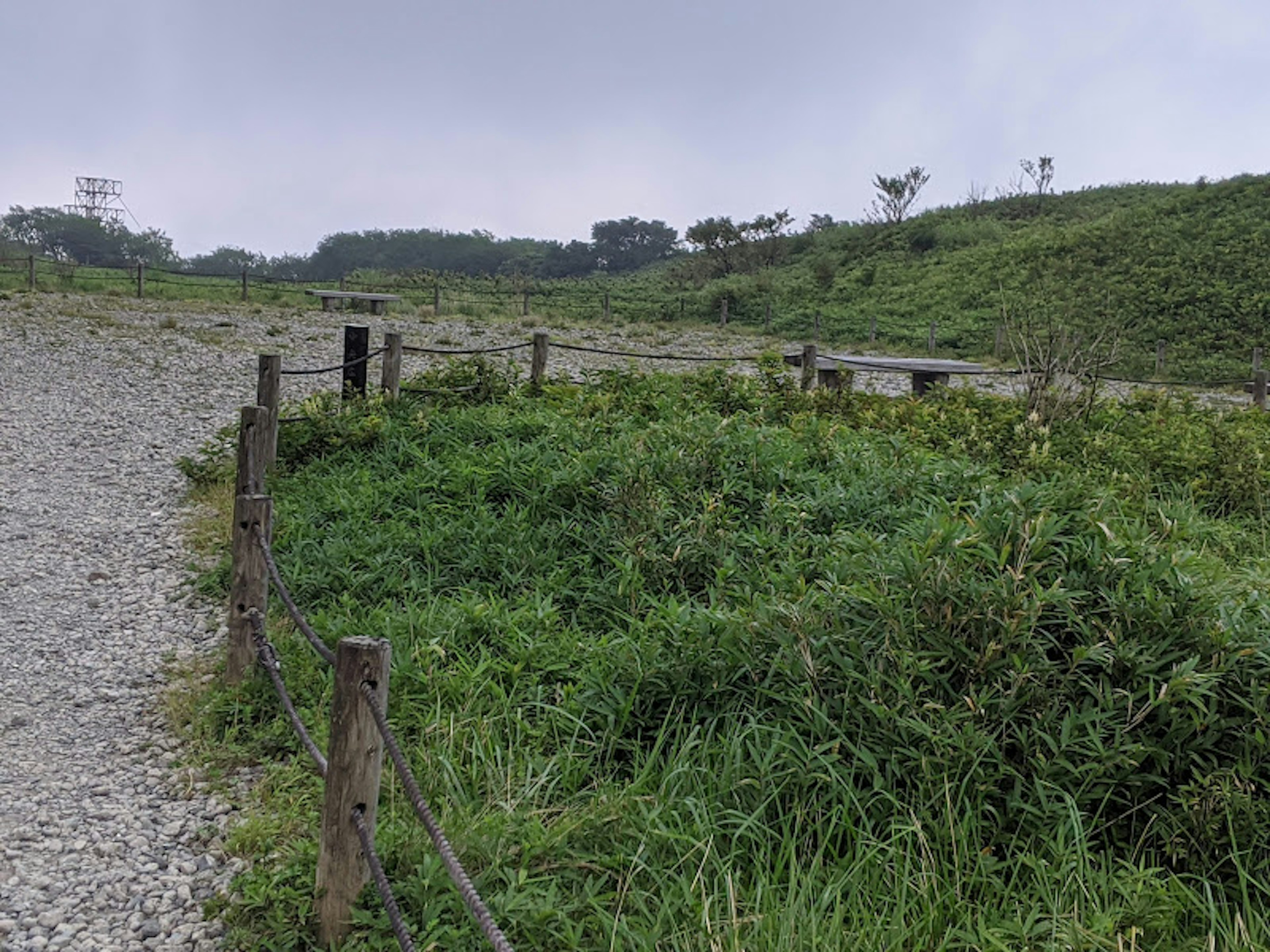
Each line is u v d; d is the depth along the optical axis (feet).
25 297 71.82
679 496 21.18
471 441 27.14
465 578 19.63
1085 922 10.21
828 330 91.71
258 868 11.25
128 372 45.62
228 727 14.98
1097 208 129.59
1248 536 22.99
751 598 16.07
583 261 302.04
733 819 11.55
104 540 24.04
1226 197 109.09
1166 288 90.17
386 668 9.88
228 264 273.54
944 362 45.88
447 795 12.44
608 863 11.21
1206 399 57.88
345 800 9.92
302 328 66.54
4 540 23.63
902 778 11.93
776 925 10.08
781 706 13.15
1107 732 11.85
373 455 26.76
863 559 15.15
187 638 18.80
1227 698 12.12
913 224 136.36
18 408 37.29
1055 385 36.09
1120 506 18.58
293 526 21.86
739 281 122.83
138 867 11.86
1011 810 11.51
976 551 13.85
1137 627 12.69
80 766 14.17
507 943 7.41
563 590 18.63
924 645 12.96
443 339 66.39
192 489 28.22
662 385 32.63
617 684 14.39
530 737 13.87
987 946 9.90
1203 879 10.75
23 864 11.80
